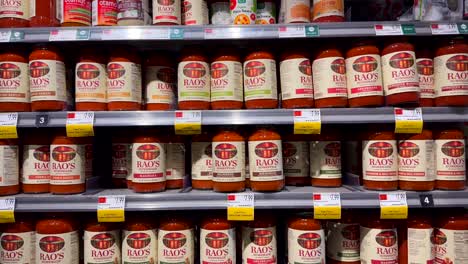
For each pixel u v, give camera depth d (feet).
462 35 5.23
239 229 5.09
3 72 4.72
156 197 4.66
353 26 4.64
